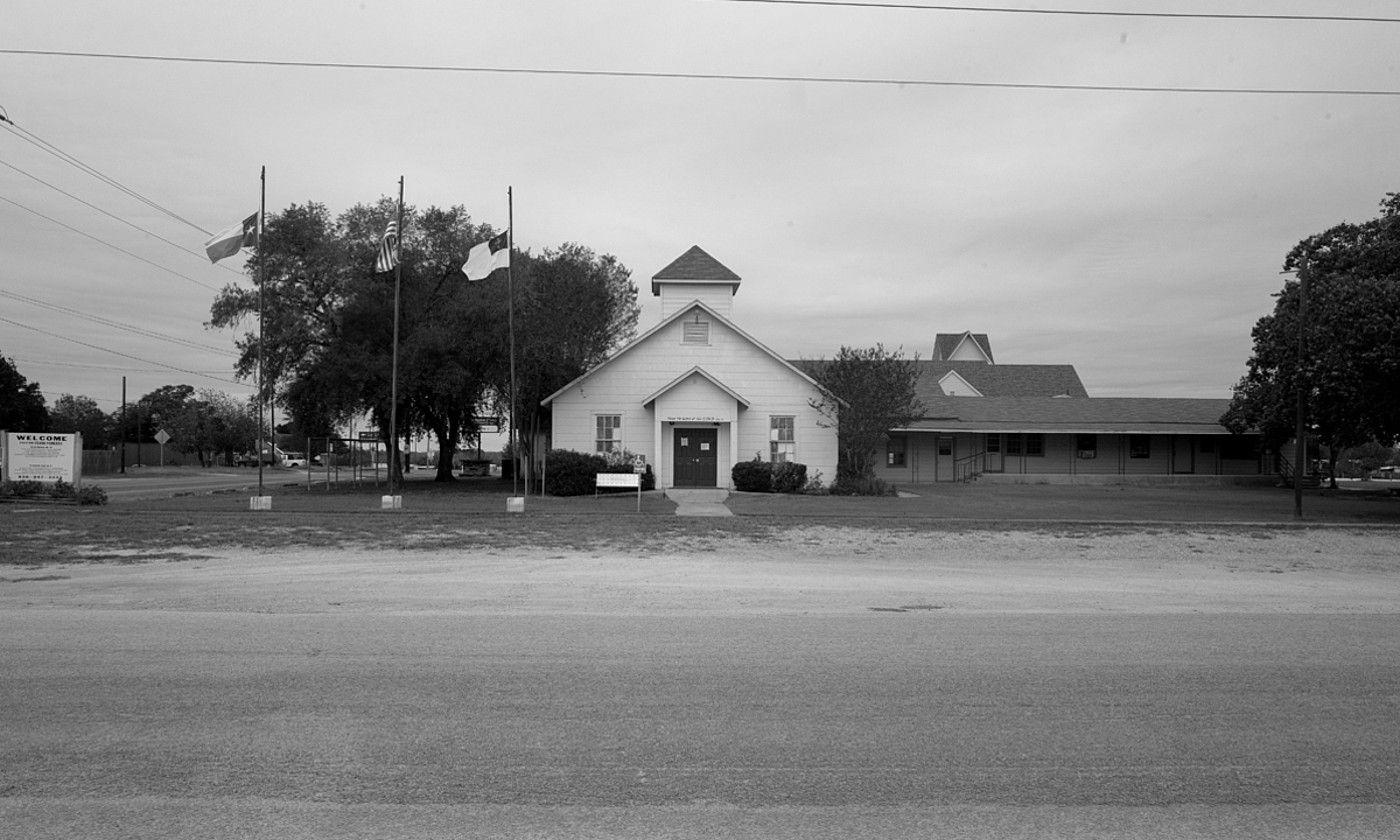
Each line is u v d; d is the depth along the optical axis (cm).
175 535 1803
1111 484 4662
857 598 1167
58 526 1931
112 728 623
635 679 752
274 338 3581
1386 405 2419
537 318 3722
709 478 3406
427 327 3594
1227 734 633
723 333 3434
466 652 841
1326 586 1347
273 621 984
